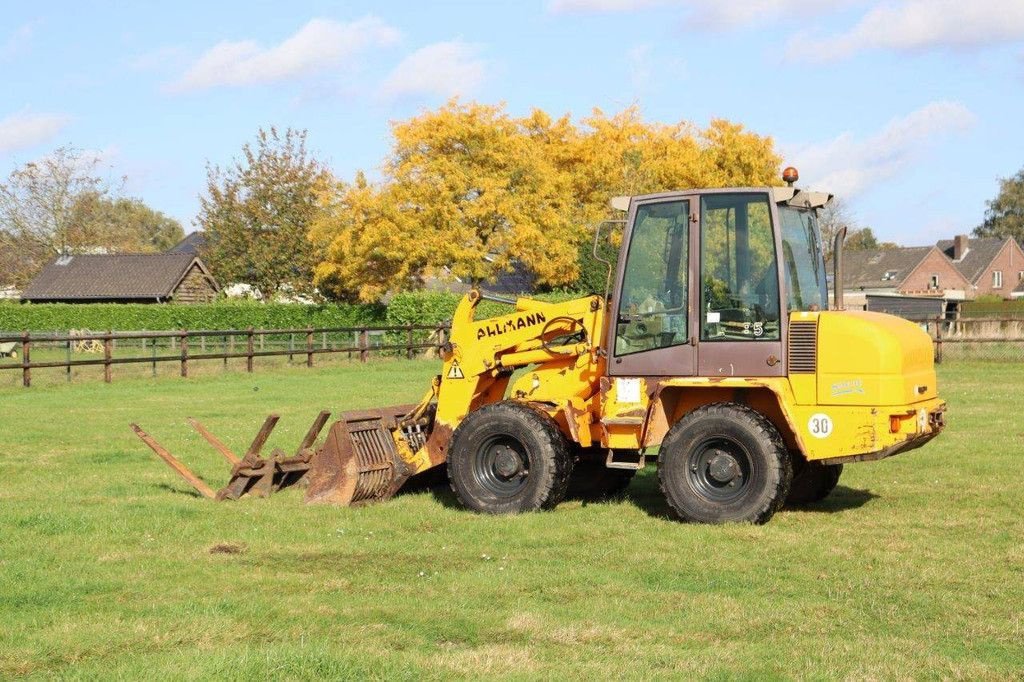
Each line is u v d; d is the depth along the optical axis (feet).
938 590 24.70
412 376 92.63
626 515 33.63
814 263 34.81
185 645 20.98
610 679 18.92
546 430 33.55
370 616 22.85
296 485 38.91
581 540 30.22
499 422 33.91
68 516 33.30
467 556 28.50
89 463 45.06
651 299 33.73
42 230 255.09
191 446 49.62
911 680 18.93
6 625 22.36
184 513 34.19
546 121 182.70
